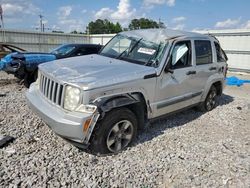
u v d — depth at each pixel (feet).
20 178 8.96
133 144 12.42
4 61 24.27
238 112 19.66
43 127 13.80
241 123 17.02
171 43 13.58
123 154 11.39
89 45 29.37
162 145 12.65
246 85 36.04
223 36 51.52
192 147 12.67
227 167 10.87
